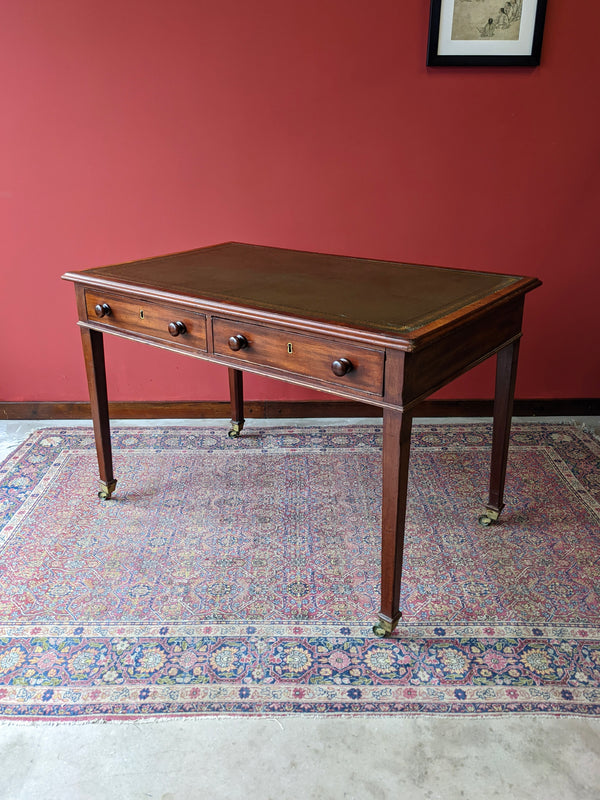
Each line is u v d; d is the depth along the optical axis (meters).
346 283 2.19
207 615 2.07
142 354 3.35
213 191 3.12
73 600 2.13
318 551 2.37
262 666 1.88
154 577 2.24
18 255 3.19
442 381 1.85
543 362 3.37
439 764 1.60
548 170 3.06
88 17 2.86
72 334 3.32
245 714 1.74
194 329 2.11
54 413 3.44
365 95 2.97
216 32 2.88
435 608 2.09
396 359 1.67
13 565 2.30
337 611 2.09
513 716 1.73
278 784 1.56
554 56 2.90
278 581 2.22
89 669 1.87
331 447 3.11
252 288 2.13
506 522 2.52
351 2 2.84
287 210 3.15
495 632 1.99
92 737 1.68
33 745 1.66
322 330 1.76
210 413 3.44
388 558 1.88
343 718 1.72
